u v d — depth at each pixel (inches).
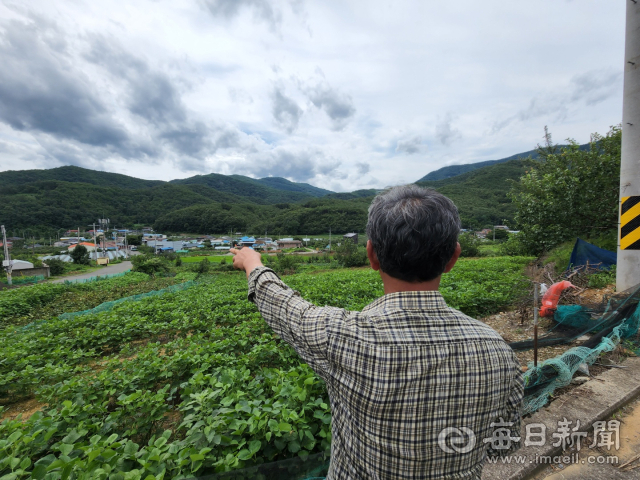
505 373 35.8
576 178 439.5
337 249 1678.2
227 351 200.5
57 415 124.6
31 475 83.5
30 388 196.7
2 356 218.8
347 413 35.9
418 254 35.1
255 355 177.9
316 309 41.5
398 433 32.5
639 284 200.2
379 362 32.8
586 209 437.4
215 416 98.6
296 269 1465.3
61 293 757.3
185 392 118.8
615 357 154.6
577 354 133.6
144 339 314.8
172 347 211.9
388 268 37.8
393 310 36.3
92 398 142.3
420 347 33.2
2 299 573.0
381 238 37.3
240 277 1277.1
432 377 32.5
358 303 325.4
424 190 40.3
